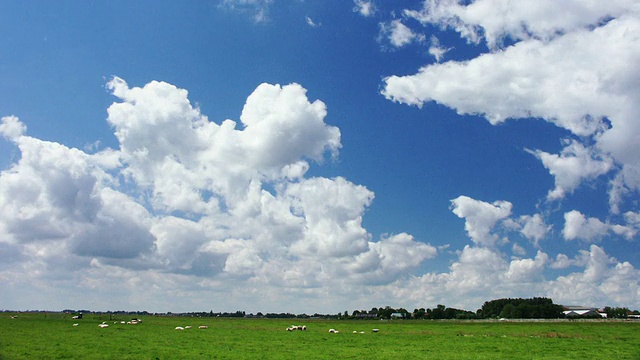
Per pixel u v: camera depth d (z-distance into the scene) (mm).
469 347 58625
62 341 58344
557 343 63594
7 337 62031
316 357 47781
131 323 103438
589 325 101312
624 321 112062
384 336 76625
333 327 108938
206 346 56500
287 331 87438
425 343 63844
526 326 103688
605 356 50094
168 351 50406
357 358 47531
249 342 62688
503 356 49906
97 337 64812
